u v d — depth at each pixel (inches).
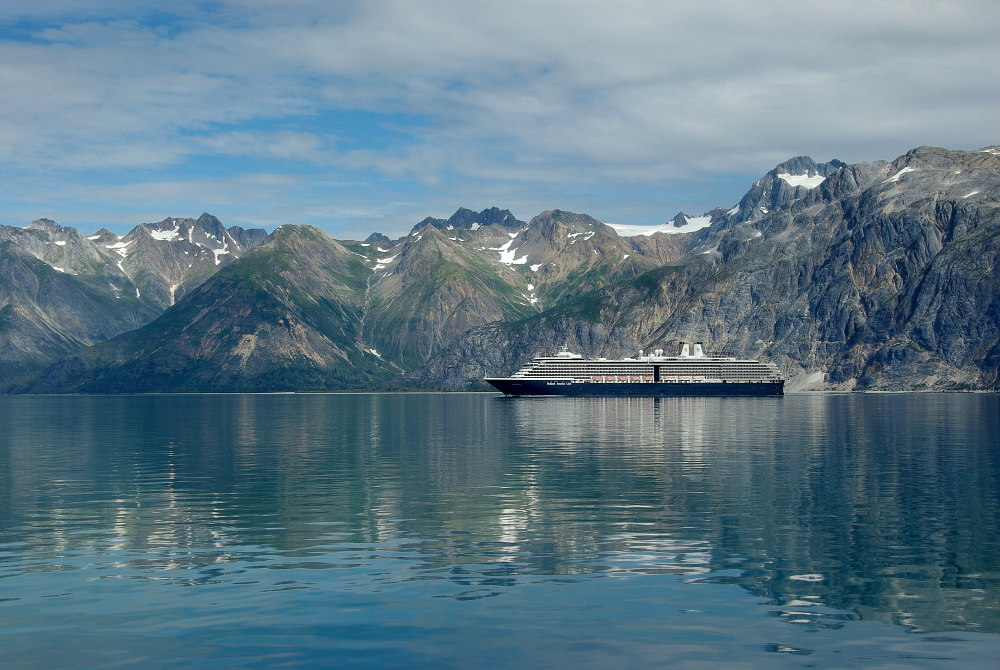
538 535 2397.9
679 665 1478.8
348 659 1505.9
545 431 6560.0
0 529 2529.5
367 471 3878.0
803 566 2057.1
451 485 3383.4
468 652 1533.0
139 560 2142.0
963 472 3686.0
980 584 1910.7
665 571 2016.5
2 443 5644.7
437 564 2084.2
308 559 2140.7
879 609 1749.5
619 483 3398.1
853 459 4224.9
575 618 1696.6
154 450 5036.9
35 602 1809.8
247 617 1710.1
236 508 2861.7
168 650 1547.7
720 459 4266.7
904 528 2469.2
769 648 1551.4
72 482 3535.9
